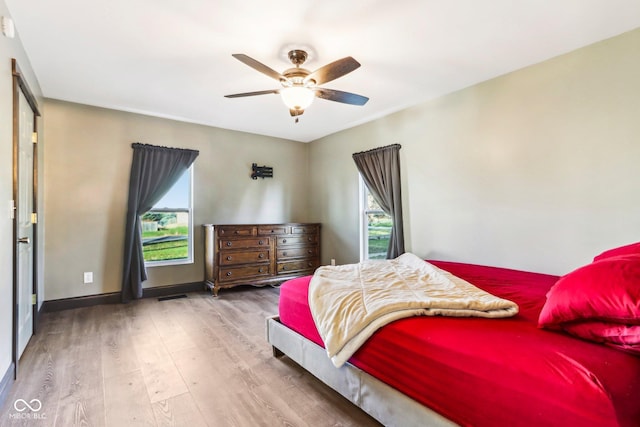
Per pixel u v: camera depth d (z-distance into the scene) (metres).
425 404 1.29
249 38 2.26
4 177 1.90
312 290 2.01
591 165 2.38
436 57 2.56
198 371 2.10
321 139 5.07
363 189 4.44
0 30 1.82
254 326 2.95
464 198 3.18
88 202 3.59
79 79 2.93
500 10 1.97
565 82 2.51
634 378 0.96
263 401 1.77
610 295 1.08
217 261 4.00
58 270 3.43
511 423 1.04
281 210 5.10
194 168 4.31
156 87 3.11
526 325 1.37
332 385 1.73
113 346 2.48
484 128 3.02
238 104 3.57
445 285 1.93
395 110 3.81
